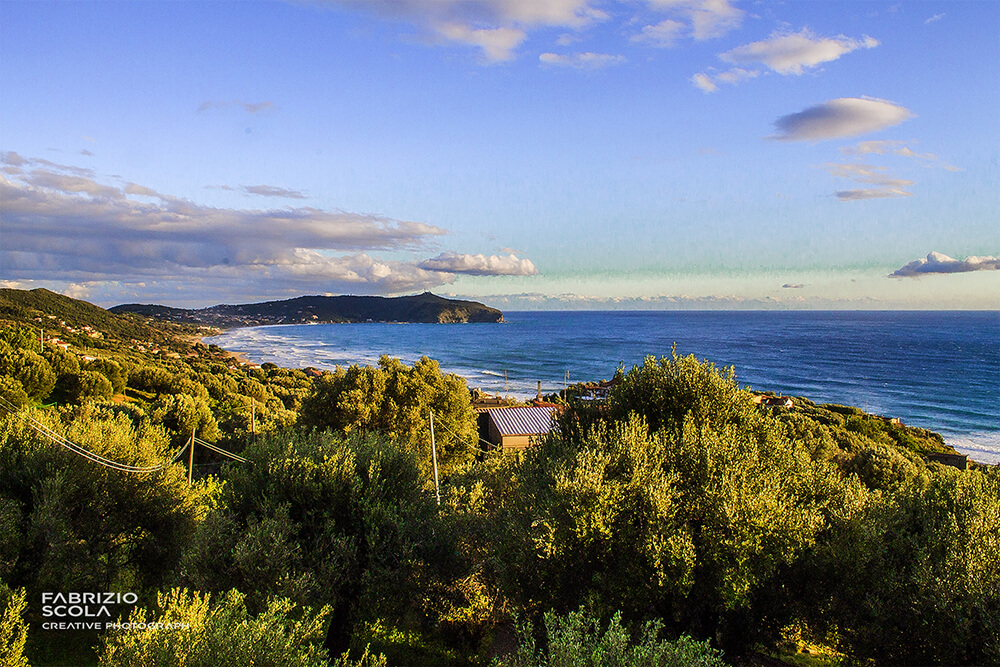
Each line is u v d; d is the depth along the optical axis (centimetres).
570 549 1118
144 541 1641
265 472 1574
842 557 1063
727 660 1117
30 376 5194
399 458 1719
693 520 1142
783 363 18238
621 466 1224
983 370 16250
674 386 1568
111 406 3947
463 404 3922
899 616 1017
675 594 1088
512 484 1697
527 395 11688
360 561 1391
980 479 1245
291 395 9788
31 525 1410
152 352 16788
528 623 818
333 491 1484
